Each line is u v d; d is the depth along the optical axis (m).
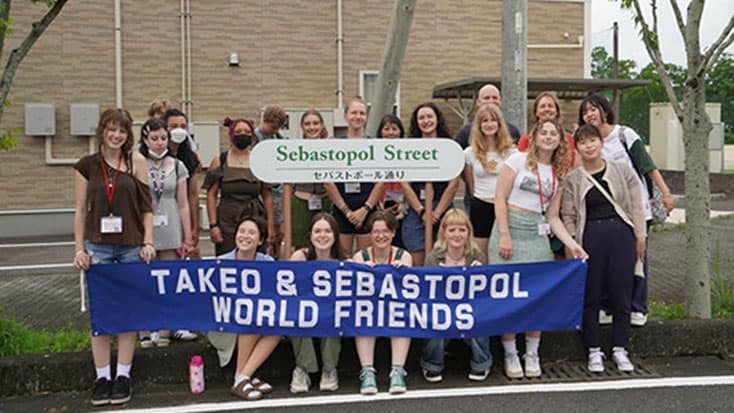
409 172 5.40
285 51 13.97
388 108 6.58
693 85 6.19
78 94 13.13
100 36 13.16
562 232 5.27
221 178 5.95
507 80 6.97
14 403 4.95
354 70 14.30
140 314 5.08
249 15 13.78
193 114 13.64
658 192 5.88
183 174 5.67
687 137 6.27
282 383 5.30
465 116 13.98
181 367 5.35
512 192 5.26
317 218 5.27
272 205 6.11
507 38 6.96
